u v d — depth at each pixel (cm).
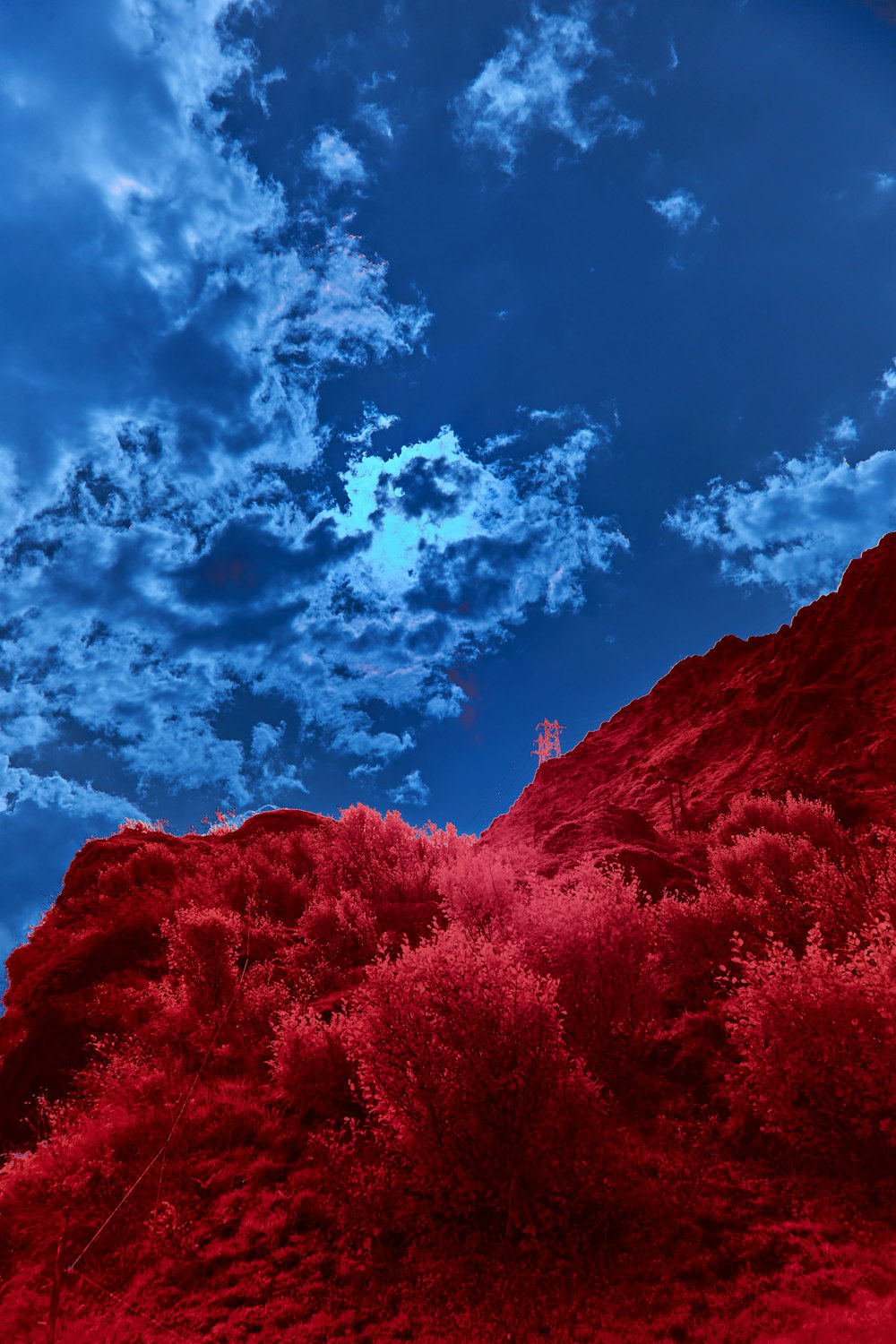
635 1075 714
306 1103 709
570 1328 424
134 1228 577
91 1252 558
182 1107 726
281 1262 523
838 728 3519
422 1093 543
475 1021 557
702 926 943
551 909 805
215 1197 610
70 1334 480
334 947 1149
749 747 4147
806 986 574
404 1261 505
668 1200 525
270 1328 460
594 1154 556
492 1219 527
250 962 1152
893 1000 539
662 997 862
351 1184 578
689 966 916
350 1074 705
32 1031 988
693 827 3189
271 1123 693
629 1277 461
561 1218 504
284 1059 725
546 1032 559
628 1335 413
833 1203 511
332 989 1020
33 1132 811
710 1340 399
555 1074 550
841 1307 404
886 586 4638
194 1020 904
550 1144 534
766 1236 484
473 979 579
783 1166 565
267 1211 579
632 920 772
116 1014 980
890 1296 405
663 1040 766
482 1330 432
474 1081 541
